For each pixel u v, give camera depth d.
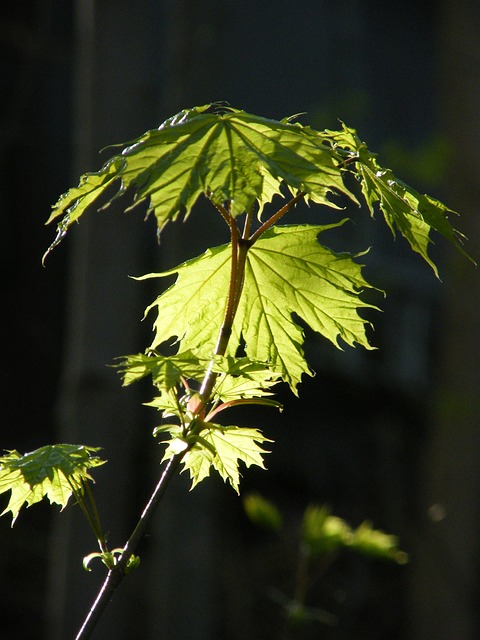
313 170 1.65
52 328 16.39
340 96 10.33
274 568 13.72
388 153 10.27
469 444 10.50
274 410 15.64
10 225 16.27
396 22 18.47
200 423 1.93
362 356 15.55
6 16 15.47
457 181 10.42
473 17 10.60
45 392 16.16
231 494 14.94
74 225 9.73
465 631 10.38
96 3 9.27
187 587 9.44
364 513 14.89
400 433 15.45
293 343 2.23
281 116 16.78
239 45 16.52
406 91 18.23
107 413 8.92
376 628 13.81
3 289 16.19
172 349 9.05
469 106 10.31
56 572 9.07
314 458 15.57
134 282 9.24
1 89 15.89
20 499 2.23
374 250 15.93
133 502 12.20
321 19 17.50
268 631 13.02
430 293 16.38
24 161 16.25
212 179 1.63
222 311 2.22
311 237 2.16
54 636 8.96
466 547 10.45
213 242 9.58
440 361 10.91
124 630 9.27
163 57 11.82
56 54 13.95
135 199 1.63
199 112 1.86
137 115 9.41
